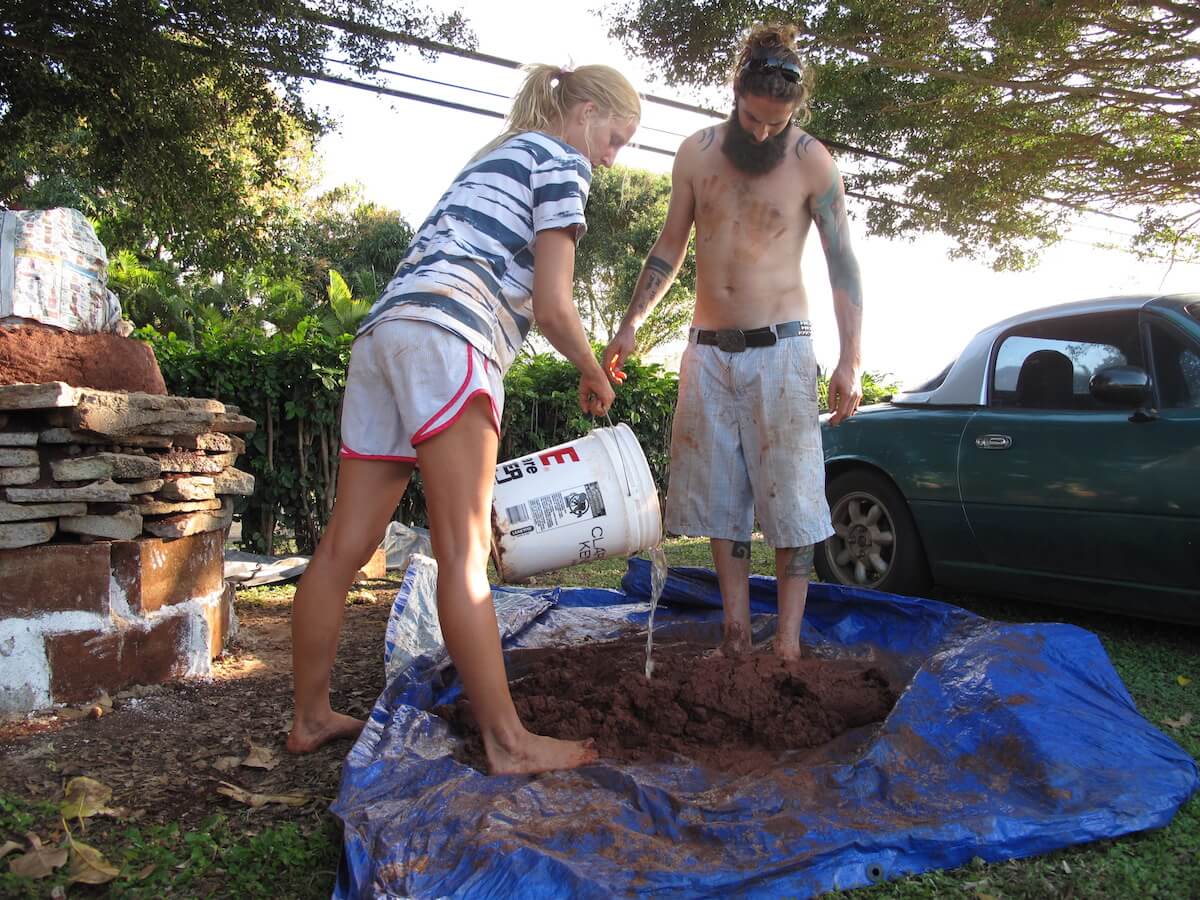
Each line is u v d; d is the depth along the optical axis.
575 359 2.54
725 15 10.98
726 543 3.41
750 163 3.23
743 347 3.28
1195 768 2.29
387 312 2.41
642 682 2.80
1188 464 3.64
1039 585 4.24
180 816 2.29
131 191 9.73
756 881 1.78
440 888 1.73
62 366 3.26
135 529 3.20
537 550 2.90
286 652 3.92
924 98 11.84
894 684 3.08
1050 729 2.34
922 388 5.05
